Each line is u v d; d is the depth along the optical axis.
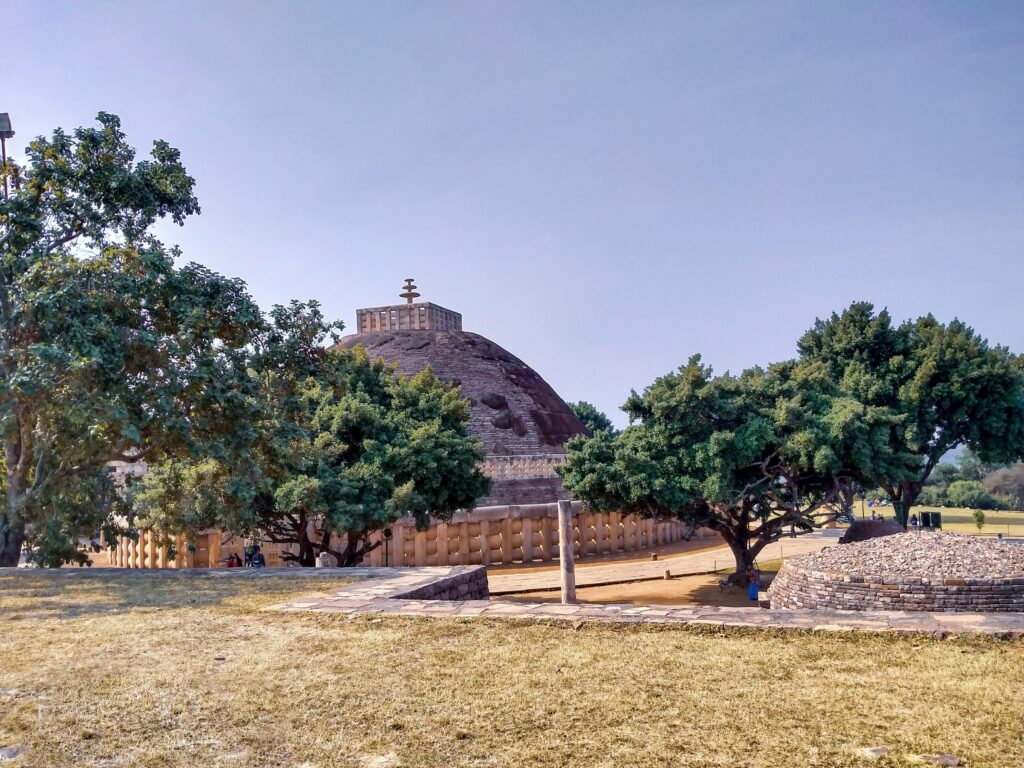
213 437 17.34
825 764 5.11
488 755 5.39
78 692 6.87
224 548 31.88
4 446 17.25
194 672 7.45
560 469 28.00
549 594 27.59
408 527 33.59
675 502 25.12
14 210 16.95
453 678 7.12
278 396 18.89
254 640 8.70
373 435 24.69
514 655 7.85
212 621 9.79
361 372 28.72
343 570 14.42
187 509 21.55
